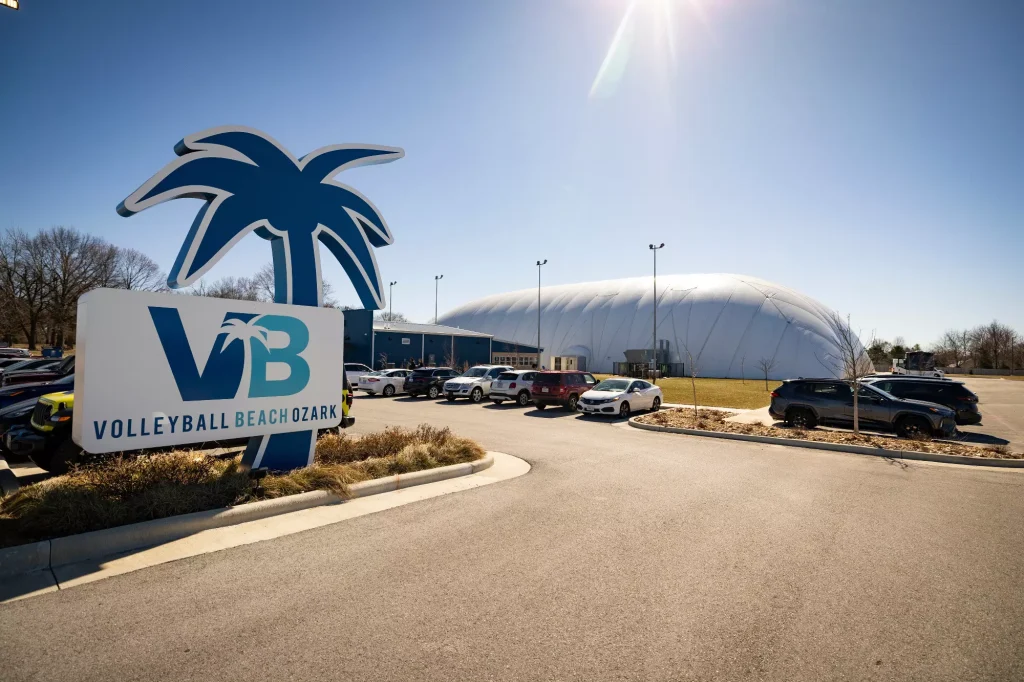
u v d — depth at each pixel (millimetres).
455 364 51688
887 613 4160
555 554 5363
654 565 5102
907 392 17797
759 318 56906
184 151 7422
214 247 7379
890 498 7824
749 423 16562
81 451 8609
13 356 32000
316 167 8664
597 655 3518
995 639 3770
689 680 3248
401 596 4375
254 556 5219
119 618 3939
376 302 9305
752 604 4301
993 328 94188
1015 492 8297
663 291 64500
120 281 63938
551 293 76500
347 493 7262
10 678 3162
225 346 7309
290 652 3510
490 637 3736
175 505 6008
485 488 8133
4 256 56938
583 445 12453
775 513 6941
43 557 4906
